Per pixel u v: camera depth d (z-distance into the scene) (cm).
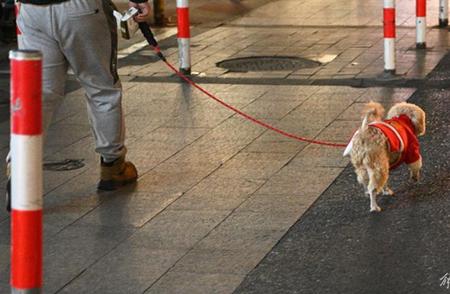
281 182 774
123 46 1485
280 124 973
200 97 1117
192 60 1361
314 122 978
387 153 686
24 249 428
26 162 421
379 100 1077
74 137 944
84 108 1073
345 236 649
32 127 420
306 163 826
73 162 854
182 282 577
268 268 596
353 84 1170
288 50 1423
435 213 691
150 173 809
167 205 725
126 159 852
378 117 695
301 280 577
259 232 660
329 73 1240
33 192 425
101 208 723
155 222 688
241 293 559
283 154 858
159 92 1152
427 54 1340
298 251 624
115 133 753
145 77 1245
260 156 854
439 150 854
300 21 1706
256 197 738
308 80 1202
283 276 584
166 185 775
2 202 745
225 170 813
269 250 626
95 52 720
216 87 1177
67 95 1143
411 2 1862
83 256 624
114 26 731
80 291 568
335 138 910
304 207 711
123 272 595
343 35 1542
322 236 651
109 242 648
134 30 778
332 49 1420
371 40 1484
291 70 1271
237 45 1480
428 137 902
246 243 641
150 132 952
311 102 1076
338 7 1855
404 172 783
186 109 1055
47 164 848
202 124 982
